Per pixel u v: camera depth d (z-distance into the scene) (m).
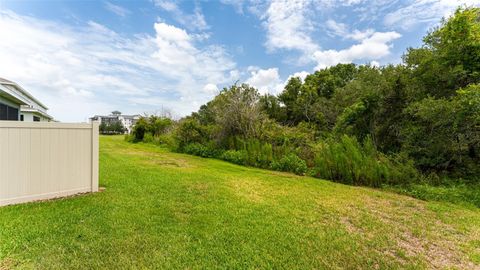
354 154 8.51
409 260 3.01
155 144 20.64
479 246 3.50
